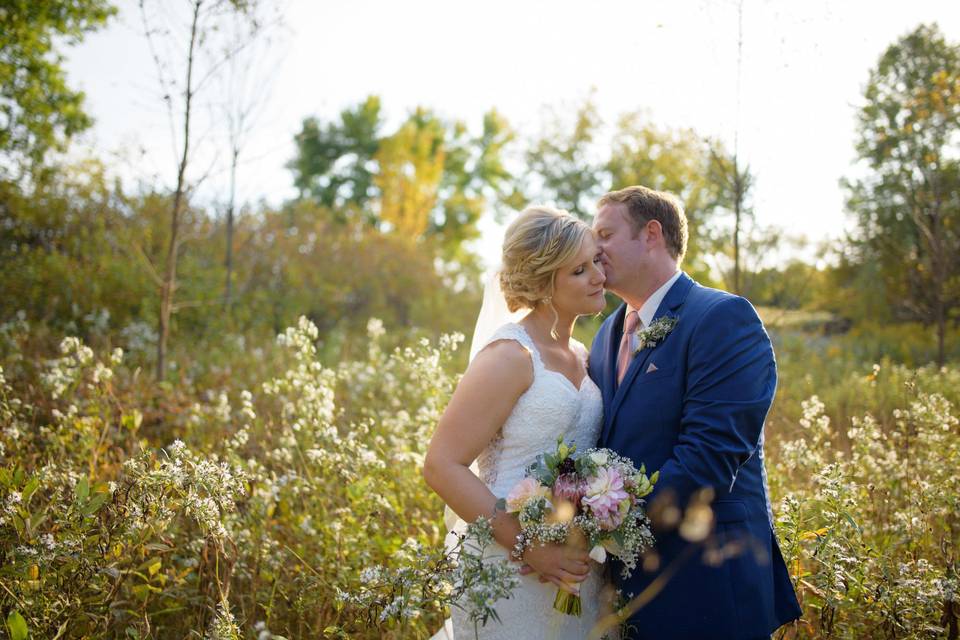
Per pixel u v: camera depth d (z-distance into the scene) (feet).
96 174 37.14
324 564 10.28
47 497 10.07
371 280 46.98
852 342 42.39
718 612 7.70
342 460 11.59
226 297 33.22
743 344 7.95
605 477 7.25
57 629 8.09
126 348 26.16
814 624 9.57
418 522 11.66
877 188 45.91
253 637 9.31
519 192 59.57
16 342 20.39
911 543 9.91
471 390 8.10
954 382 21.72
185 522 11.14
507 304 9.10
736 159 17.62
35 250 32.63
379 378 18.97
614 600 8.43
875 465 11.84
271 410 17.11
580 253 8.39
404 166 84.58
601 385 9.27
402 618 7.64
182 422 15.71
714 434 7.65
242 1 18.92
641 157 41.16
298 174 108.78
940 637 8.45
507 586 7.21
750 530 7.97
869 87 31.45
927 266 41.60
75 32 29.96
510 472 8.36
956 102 29.86
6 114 30.68
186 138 19.58
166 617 10.17
